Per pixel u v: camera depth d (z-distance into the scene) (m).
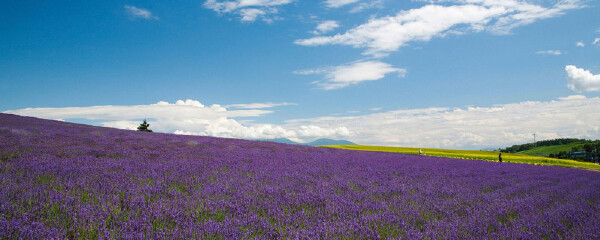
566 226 4.68
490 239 3.67
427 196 6.32
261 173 7.94
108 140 14.31
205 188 5.25
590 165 38.25
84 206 3.52
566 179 13.02
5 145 9.48
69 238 2.75
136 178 5.90
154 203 3.91
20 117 23.91
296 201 4.74
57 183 4.86
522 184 9.86
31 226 2.76
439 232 3.70
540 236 4.02
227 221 3.37
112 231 2.86
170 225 3.29
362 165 13.18
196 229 3.09
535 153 143.12
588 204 6.83
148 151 11.66
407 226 3.92
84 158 8.45
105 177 5.59
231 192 5.13
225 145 17.61
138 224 3.09
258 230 3.35
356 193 5.89
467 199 6.27
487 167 17.78
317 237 3.15
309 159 14.10
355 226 3.66
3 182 4.43
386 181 8.31
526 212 5.34
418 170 12.57
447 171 13.12
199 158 10.67
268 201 4.71
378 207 4.84
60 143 11.51
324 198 5.06
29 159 7.34
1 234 2.50
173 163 8.69
